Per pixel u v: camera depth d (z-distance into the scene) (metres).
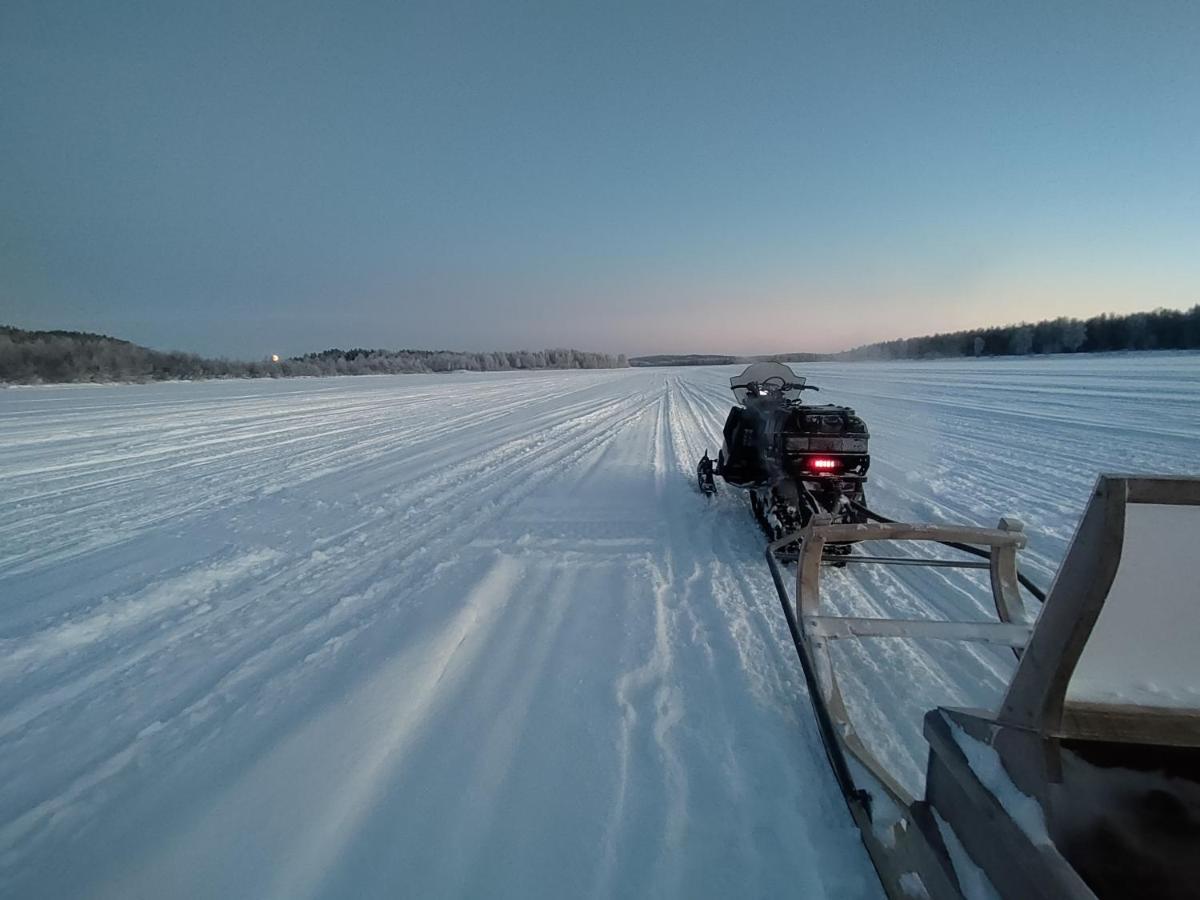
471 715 3.03
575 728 2.90
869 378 32.94
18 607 4.50
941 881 1.58
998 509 6.79
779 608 4.21
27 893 2.06
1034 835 1.33
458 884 2.07
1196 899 1.33
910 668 3.38
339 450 11.66
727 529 6.25
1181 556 1.32
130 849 2.22
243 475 9.29
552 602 4.43
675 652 3.62
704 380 44.91
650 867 2.12
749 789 2.48
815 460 5.27
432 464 10.05
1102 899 1.33
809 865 2.12
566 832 2.28
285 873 2.11
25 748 2.87
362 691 3.20
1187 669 1.43
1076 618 1.35
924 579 4.81
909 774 2.50
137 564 5.37
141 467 10.02
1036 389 21.98
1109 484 1.28
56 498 7.94
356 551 5.66
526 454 11.01
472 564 5.20
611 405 22.05
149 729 2.98
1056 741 1.44
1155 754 1.44
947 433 12.57
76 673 3.55
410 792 2.49
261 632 4.02
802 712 3.00
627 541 5.86
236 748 2.79
